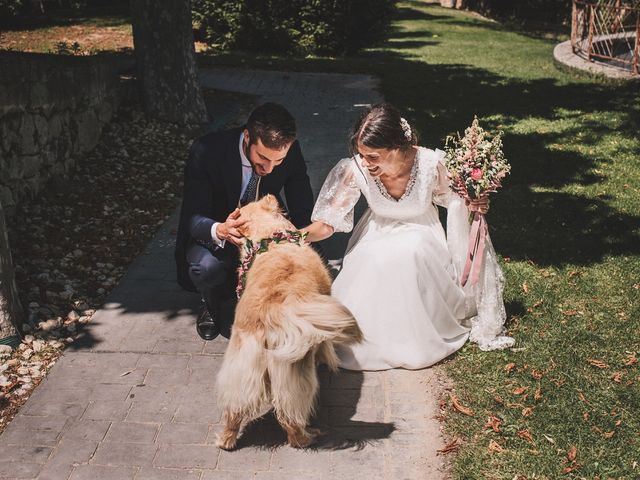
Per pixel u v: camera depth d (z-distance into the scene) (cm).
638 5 1512
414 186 418
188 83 934
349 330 297
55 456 348
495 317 440
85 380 411
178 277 464
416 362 415
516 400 384
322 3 1642
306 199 457
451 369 417
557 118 1021
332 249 588
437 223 452
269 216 368
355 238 471
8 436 363
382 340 416
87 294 512
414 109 1077
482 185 408
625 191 716
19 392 400
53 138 701
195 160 431
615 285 512
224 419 350
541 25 2673
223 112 1027
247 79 1276
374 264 417
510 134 936
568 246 583
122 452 351
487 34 2236
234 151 426
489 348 434
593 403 379
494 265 442
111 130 857
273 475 335
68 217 640
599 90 1213
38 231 599
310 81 1276
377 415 379
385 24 1739
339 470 338
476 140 412
